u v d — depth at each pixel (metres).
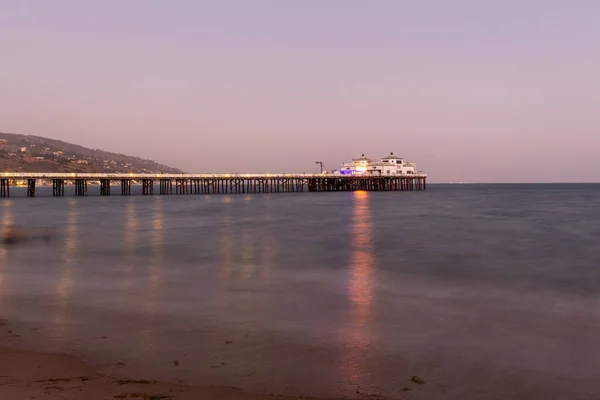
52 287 20.58
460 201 102.12
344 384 10.78
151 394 9.71
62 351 12.51
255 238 38.94
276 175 129.88
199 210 72.06
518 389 10.72
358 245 34.84
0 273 23.86
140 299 18.42
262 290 20.11
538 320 15.87
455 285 21.25
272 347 13.05
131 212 67.06
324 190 142.12
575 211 71.06
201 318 15.80
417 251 31.80
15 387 9.93
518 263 27.02
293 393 10.26
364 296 19.09
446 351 12.91
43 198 105.81
